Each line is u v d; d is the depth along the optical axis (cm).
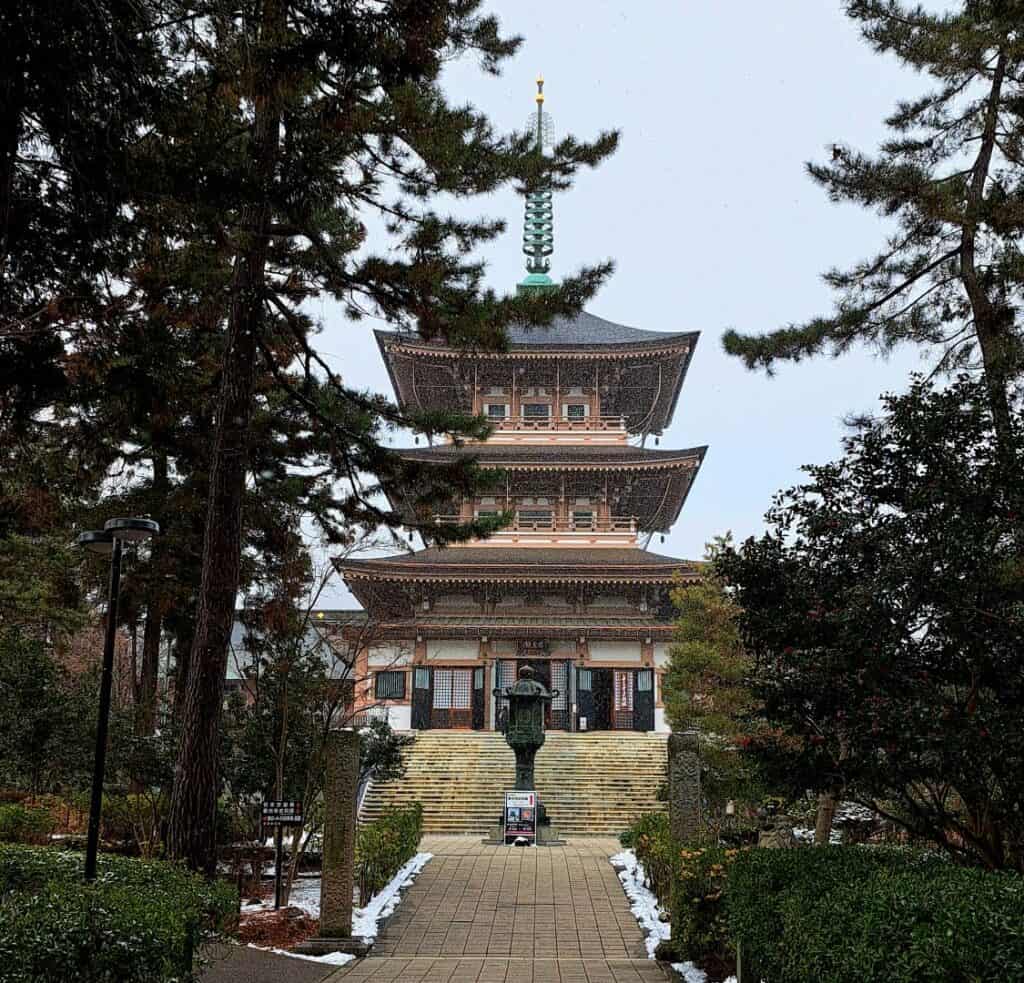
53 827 2612
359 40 1327
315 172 1673
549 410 5897
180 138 1538
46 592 3412
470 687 5388
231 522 1767
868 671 1084
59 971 759
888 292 1995
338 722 2817
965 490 1110
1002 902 719
